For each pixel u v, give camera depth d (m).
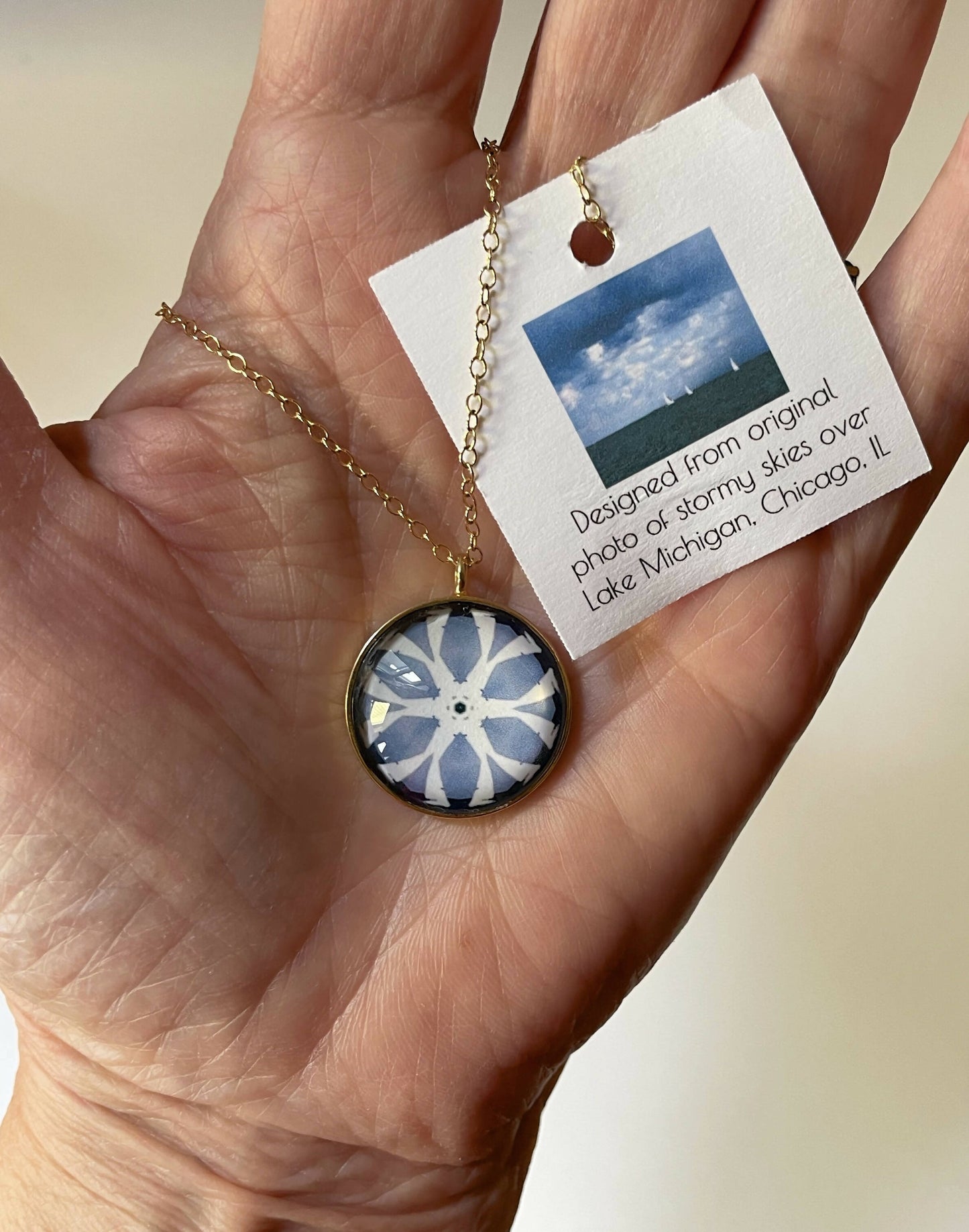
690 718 0.17
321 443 0.17
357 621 0.17
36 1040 0.17
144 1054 0.16
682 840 0.17
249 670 0.16
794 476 0.17
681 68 0.16
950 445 0.17
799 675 0.17
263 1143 0.17
